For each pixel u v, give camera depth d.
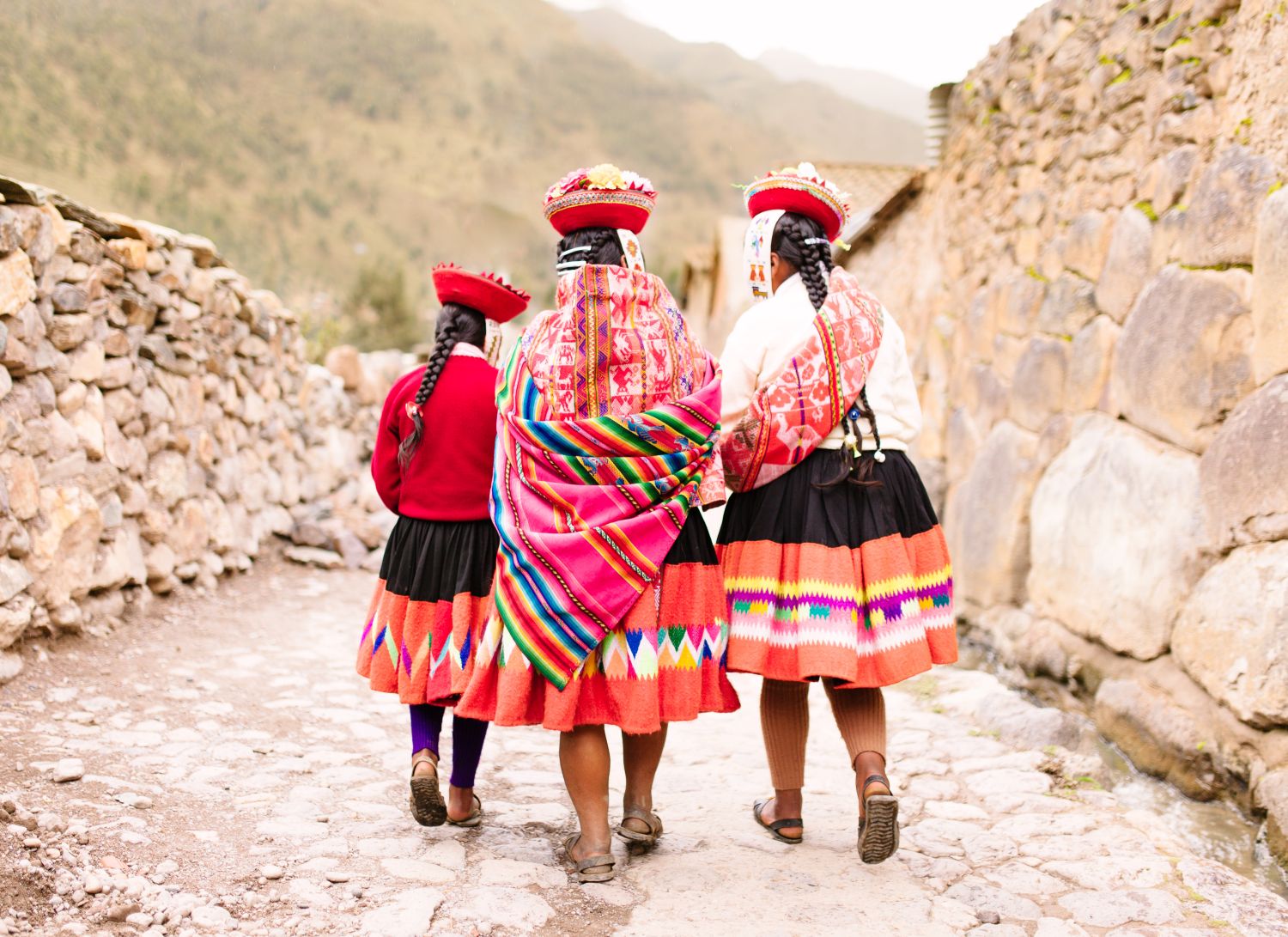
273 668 4.91
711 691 2.67
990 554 6.05
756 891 2.67
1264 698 3.43
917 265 8.32
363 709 4.37
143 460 5.54
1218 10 4.29
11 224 4.27
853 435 2.71
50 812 2.74
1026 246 6.11
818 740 4.25
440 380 2.97
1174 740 3.94
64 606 4.57
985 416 6.45
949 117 7.99
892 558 2.67
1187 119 4.45
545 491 2.62
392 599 2.89
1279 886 3.10
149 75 163.88
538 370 2.69
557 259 2.82
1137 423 4.65
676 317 2.78
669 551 2.65
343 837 2.90
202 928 2.27
